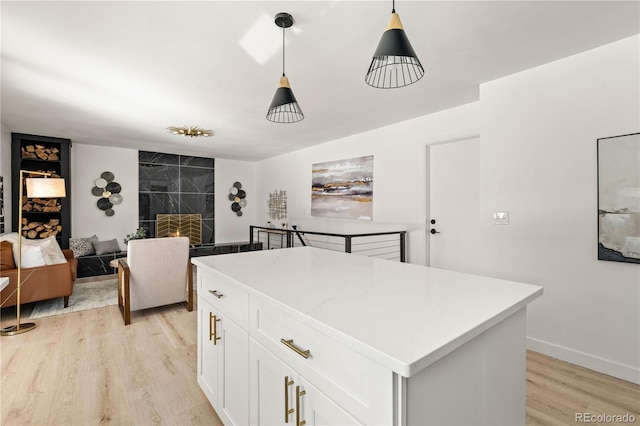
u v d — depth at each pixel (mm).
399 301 1053
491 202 2754
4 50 2201
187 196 6695
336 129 4438
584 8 1768
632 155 2061
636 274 2070
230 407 1481
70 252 4656
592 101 2230
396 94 3100
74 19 1841
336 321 870
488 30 1987
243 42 2109
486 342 940
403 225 4066
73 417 1715
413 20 1874
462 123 3422
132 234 5977
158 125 4211
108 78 2668
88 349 2533
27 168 5008
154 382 2059
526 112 2551
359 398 778
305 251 2199
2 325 3045
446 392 801
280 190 6609
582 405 1842
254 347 1262
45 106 3406
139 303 3201
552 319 2432
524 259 2564
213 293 1619
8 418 1701
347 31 1980
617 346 2139
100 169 5719
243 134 4758
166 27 1933
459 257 3582
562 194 2373
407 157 4008
